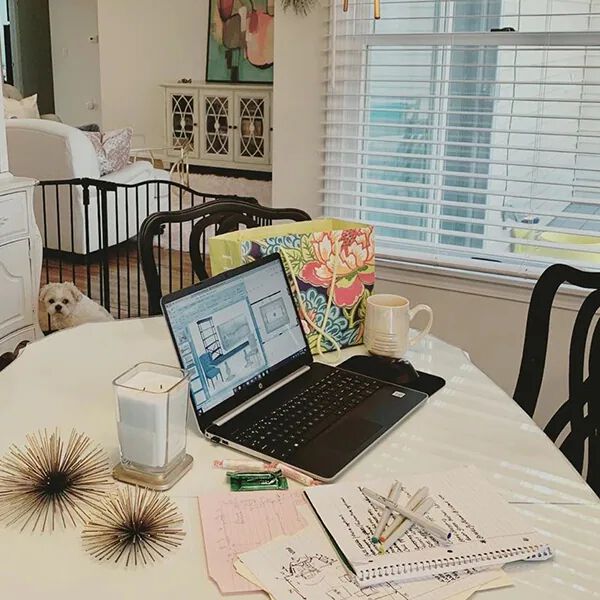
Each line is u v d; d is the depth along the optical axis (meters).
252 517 1.10
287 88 2.99
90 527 1.05
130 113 8.64
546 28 2.54
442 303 2.83
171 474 1.19
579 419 1.67
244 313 1.49
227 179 7.93
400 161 2.90
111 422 1.37
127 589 0.95
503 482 1.22
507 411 1.50
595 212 2.58
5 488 1.12
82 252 5.06
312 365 1.65
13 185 3.15
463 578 0.99
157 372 1.25
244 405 1.43
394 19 2.78
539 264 2.69
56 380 1.55
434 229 2.87
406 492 1.17
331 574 0.99
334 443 1.31
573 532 1.09
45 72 9.92
